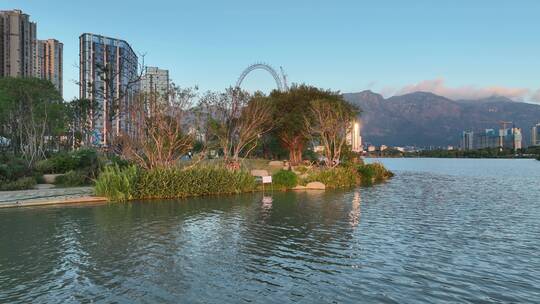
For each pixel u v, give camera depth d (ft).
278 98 194.49
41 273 38.34
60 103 196.44
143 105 112.37
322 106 159.12
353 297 32.99
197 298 32.45
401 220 68.08
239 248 48.06
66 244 49.29
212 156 156.76
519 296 33.50
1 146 201.87
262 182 119.44
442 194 112.37
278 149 234.99
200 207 81.05
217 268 40.24
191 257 44.04
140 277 37.37
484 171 254.27
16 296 32.71
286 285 35.60
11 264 41.19
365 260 43.60
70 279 36.73
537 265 42.27
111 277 37.35
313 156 243.40
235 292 33.83
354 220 67.56
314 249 48.01
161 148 108.37
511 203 93.04
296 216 71.05
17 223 62.59
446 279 37.65
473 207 85.51
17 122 179.83
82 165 126.31
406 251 47.44
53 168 123.13
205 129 124.36
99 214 71.46
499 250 48.26
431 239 53.78
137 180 93.30
